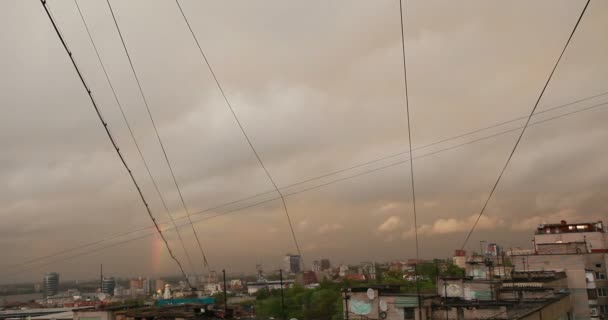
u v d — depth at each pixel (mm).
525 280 58281
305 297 115688
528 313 31938
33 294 140125
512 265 75375
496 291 49656
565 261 72750
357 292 44125
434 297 43031
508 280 58438
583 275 67500
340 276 170750
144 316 31875
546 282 56562
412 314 41188
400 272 134625
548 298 42312
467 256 131750
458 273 113812
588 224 94250
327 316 105750
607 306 73875
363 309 43438
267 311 108938
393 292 45219
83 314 39438
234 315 33844
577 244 85562
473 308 39094
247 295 136625
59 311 83375
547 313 37438
